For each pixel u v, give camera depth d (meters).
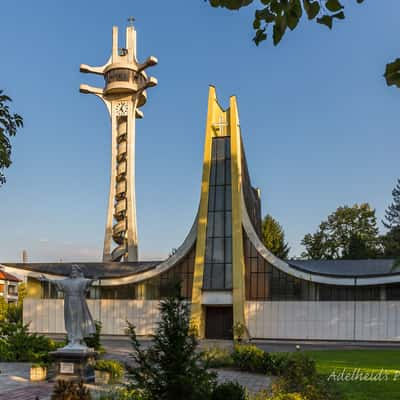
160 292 40.31
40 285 42.06
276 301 38.00
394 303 35.88
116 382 15.23
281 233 71.50
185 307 8.49
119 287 41.03
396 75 4.27
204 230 39.50
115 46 52.41
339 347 32.38
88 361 16.22
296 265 40.69
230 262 38.66
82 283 16.56
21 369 19.94
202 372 8.21
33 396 14.20
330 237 67.44
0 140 7.13
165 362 8.03
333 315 36.81
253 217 47.16
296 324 37.31
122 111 51.50
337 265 40.09
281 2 4.41
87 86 51.75
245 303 38.31
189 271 40.16
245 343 34.41
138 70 51.41
